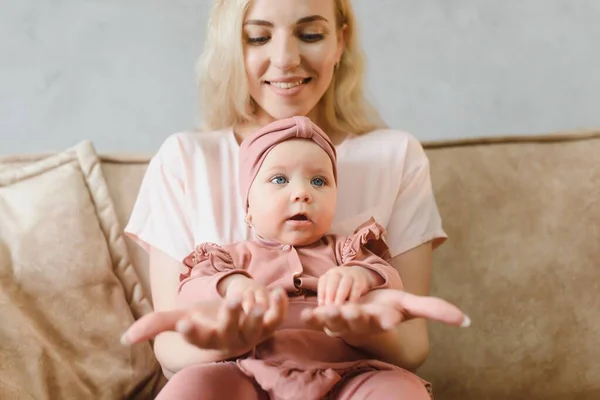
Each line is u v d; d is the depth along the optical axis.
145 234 1.40
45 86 1.92
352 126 1.51
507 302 1.57
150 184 1.42
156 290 1.36
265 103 1.41
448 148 1.67
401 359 1.22
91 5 1.93
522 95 2.02
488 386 1.54
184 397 1.03
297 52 1.35
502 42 2.01
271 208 1.18
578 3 2.02
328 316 0.97
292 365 1.09
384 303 1.00
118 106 1.94
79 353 1.41
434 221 1.41
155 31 1.95
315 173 1.20
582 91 2.03
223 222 1.35
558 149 1.67
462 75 2.01
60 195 1.51
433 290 1.56
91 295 1.46
